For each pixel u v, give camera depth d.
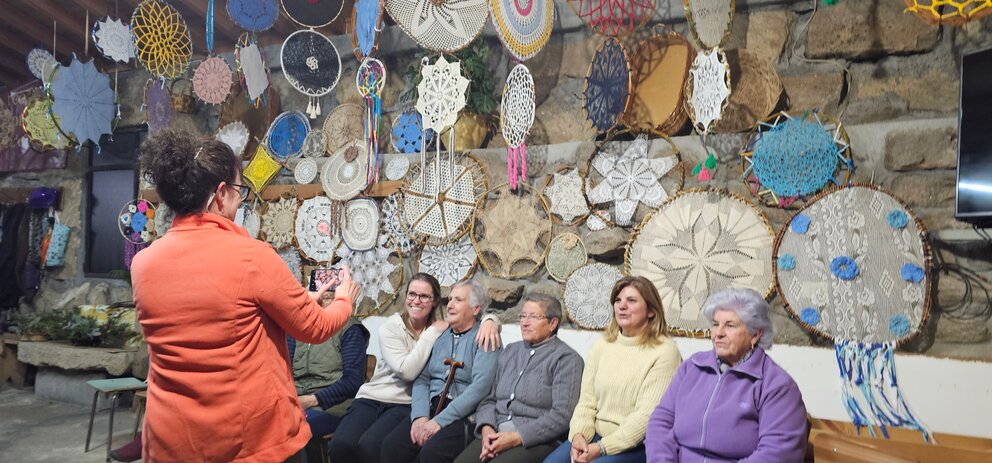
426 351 2.92
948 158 2.58
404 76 4.06
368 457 2.68
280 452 1.58
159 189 1.59
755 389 2.06
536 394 2.61
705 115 2.83
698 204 2.97
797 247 2.74
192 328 1.52
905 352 2.56
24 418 4.34
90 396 4.68
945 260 2.57
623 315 2.48
